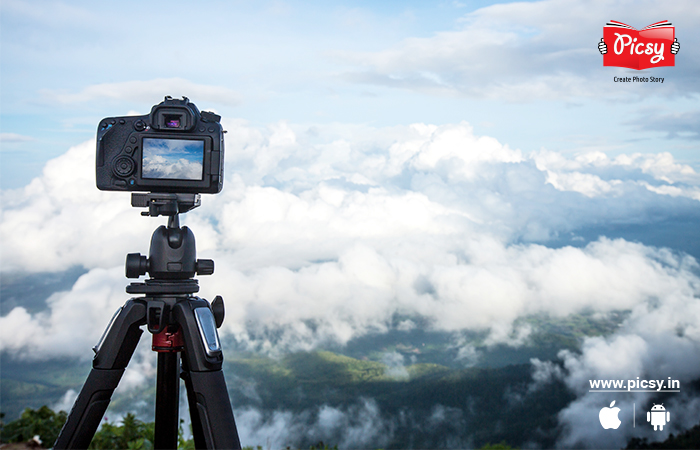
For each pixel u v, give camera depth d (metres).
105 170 1.60
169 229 1.65
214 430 1.48
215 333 1.59
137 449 3.35
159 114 1.59
